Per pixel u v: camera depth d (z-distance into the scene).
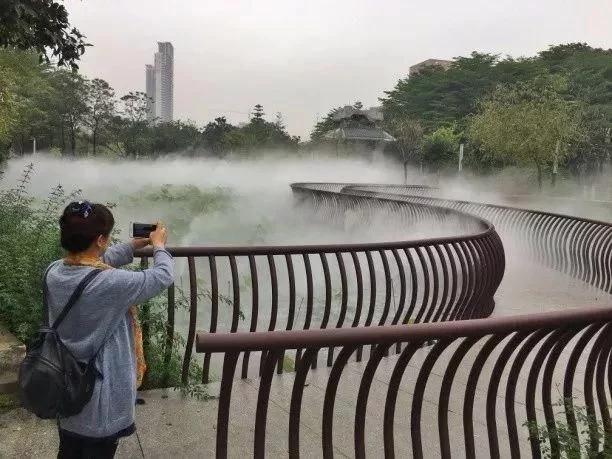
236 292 4.20
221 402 2.37
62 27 6.32
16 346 3.87
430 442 3.53
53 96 52.03
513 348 2.63
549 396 2.92
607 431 3.01
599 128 40.06
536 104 33.59
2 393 3.62
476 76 75.38
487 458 3.39
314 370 4.60
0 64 24.44
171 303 4.17
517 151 32.56
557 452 2.87
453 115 72.56
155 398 3.92
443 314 5.59
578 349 2.90
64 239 2.22
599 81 58.84
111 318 2.19
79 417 2.18
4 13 5.49
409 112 79.06
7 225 6.23
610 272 8.32
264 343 2.13
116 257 2.60
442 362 4.84
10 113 22.56
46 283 2.21
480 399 4.14
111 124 59.03
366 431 3.63
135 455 3.22
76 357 2.15
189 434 3.46
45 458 3.13
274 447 3.37
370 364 2.44
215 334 2.11
